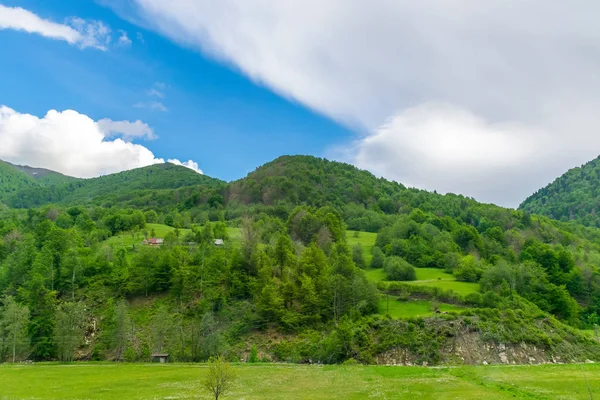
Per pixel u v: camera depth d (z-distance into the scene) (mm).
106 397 44500
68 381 56656
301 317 104875
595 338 95625
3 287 114750
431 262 159500
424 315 100000
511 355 86375
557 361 85875
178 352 92500
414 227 187875
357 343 90750
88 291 118062
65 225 191625
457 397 40281
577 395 39875
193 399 42906
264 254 127625
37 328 98812
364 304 105688
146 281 118750
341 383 51375
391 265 141000
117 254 138000
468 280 136875
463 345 88500
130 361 88188
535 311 105562
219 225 182375
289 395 44312
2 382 56000
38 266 116188
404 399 40281
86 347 97750
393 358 86312
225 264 129000
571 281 140750
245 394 45406
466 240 184250
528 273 130625
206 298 112438
